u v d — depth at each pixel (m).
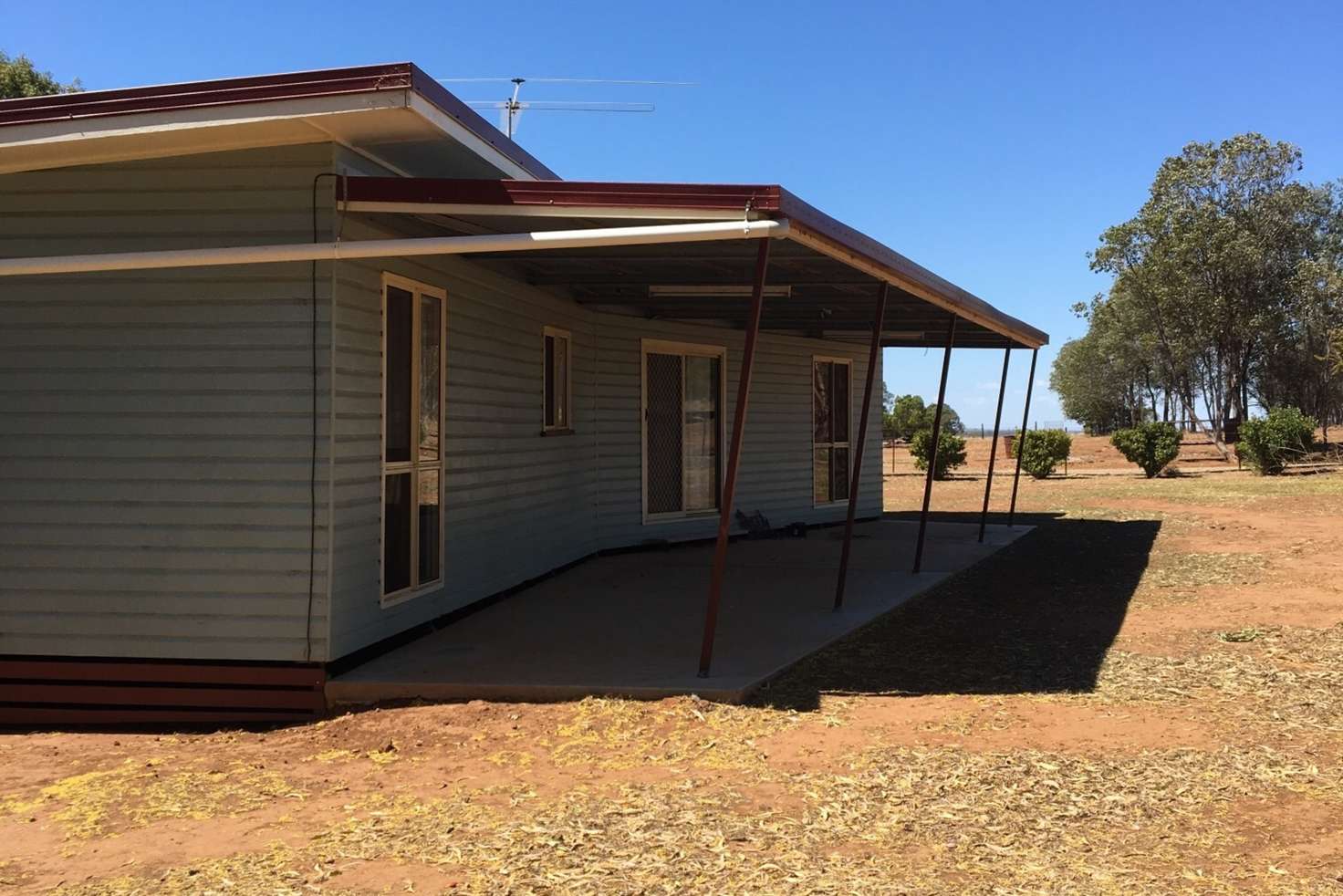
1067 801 4.00
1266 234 33.16
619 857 3.50
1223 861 3.43
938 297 7.67
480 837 3.72
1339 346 30.91
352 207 5.43
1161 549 11.48
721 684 5.50
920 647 6.72
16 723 5.70
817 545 11.89
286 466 5.56
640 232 4.83
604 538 10.62
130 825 3.99
